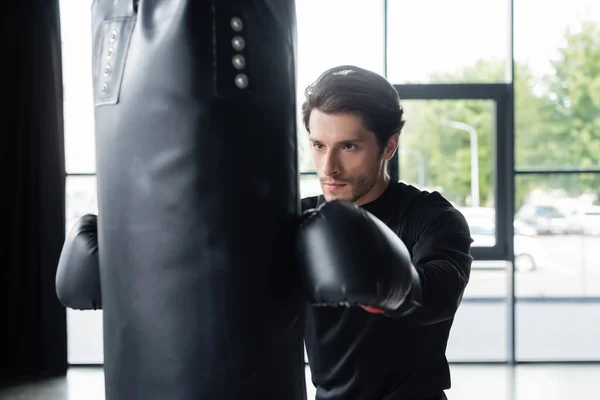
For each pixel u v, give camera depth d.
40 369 5.29
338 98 1.11
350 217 0.87
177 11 0.87
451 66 5.29
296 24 0.97
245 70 0.87
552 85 5.29
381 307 0.86
